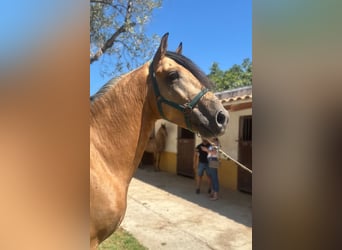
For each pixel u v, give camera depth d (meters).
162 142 9.66
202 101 1.81
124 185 1.78
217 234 3.82
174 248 3.32
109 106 1.75
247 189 6.29
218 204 5.41
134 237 3.61
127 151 1.77
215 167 5.82
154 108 1.89
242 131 6.54
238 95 6.23
